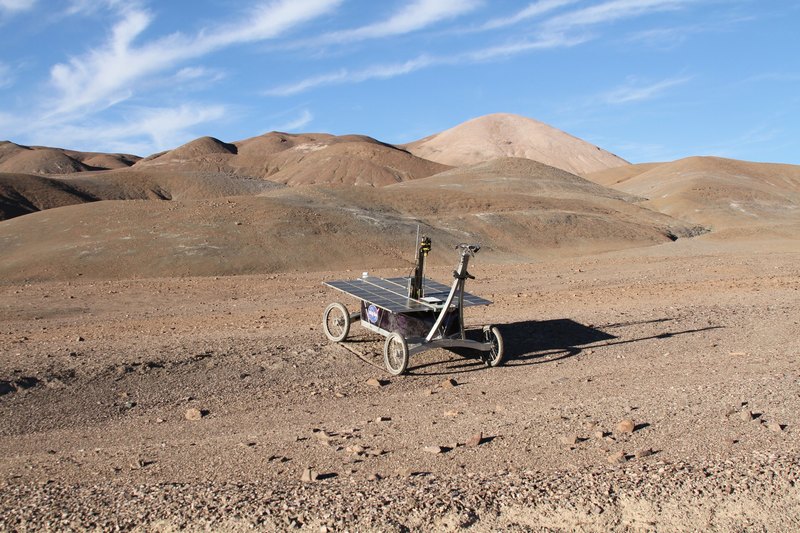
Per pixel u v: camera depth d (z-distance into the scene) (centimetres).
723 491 536
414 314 1077
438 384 958
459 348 1151
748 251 3503
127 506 535
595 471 580
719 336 1209
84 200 12375
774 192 13325
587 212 7869
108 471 634
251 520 503
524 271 2519
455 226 5472
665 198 12138
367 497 536
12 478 624
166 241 3694
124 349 1070
